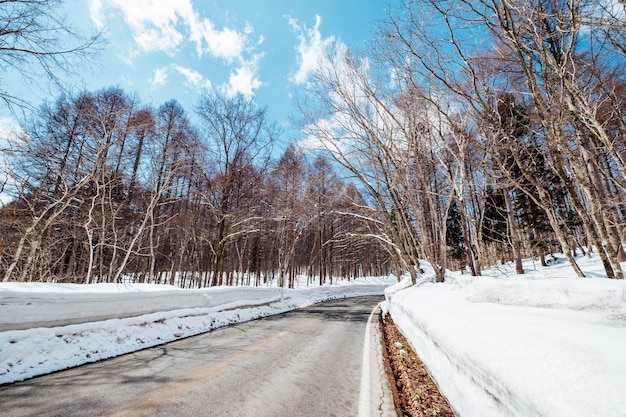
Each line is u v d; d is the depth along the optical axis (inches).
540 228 726.5
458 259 997.8
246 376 161.9
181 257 983.6
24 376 142.0
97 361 176.6
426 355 160.6
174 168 582.2
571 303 117.9
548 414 49.3
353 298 885.2
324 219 1070.4
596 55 265.3
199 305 328.8
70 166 448.5
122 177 545.3
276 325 347.6
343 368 185.0
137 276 1030.4
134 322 231.8
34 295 169.6
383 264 1969.7
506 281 157.2
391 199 520.4
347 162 511.2
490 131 328.5
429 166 557.6
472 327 107.3
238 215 652.1
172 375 158.6
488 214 849.5
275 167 764.0
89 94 478.9
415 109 447.8
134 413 112.7
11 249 499.8
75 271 739.4
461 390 96.1
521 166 277.9
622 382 48.2
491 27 238.2
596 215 220.8
